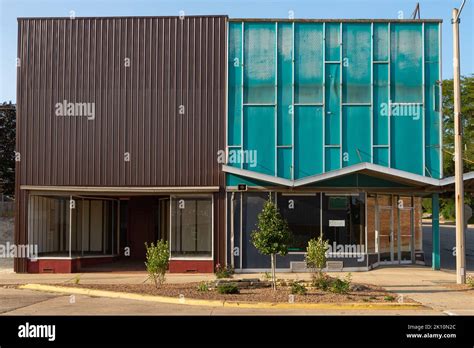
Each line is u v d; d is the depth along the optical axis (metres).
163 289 16.05
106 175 21.19
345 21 21.19
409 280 18.47
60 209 21.80
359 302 13.76
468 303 14.20
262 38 21.30
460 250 17.70
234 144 21.08
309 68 21.19
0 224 35.28
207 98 21.22
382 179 21.02
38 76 21.59
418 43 21.25
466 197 29.81
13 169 40.50
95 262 23.22
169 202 23.11
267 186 20.70
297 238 20.70
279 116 21.09
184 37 21.41
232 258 20.61
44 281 18.70
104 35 21.55
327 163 20.94
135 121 21.30
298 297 14.37
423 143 20.97
